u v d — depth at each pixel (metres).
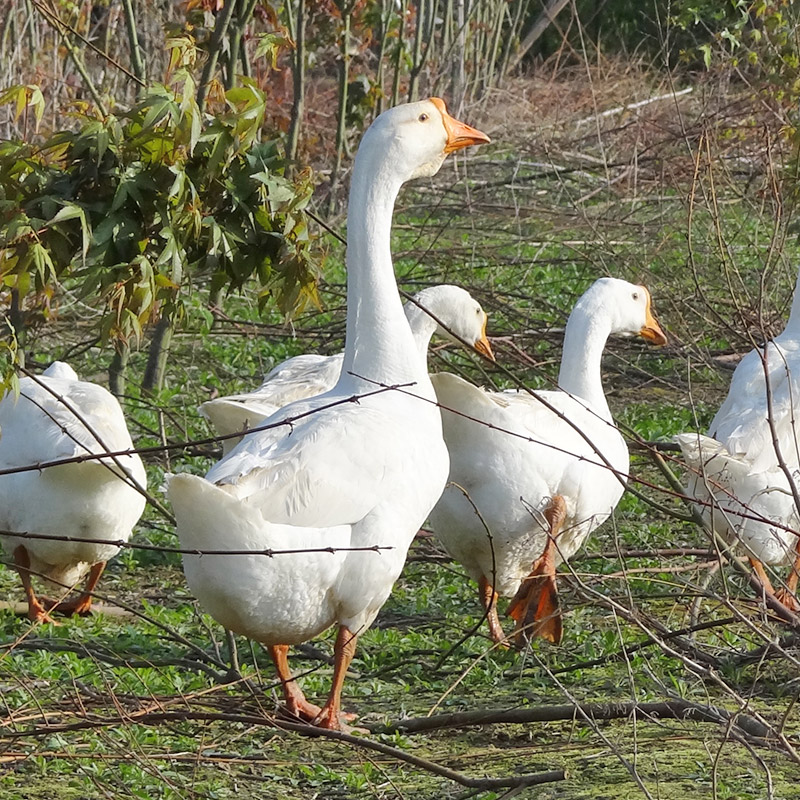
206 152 12.83
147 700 10.48
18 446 12.50
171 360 22.94
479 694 11.45
